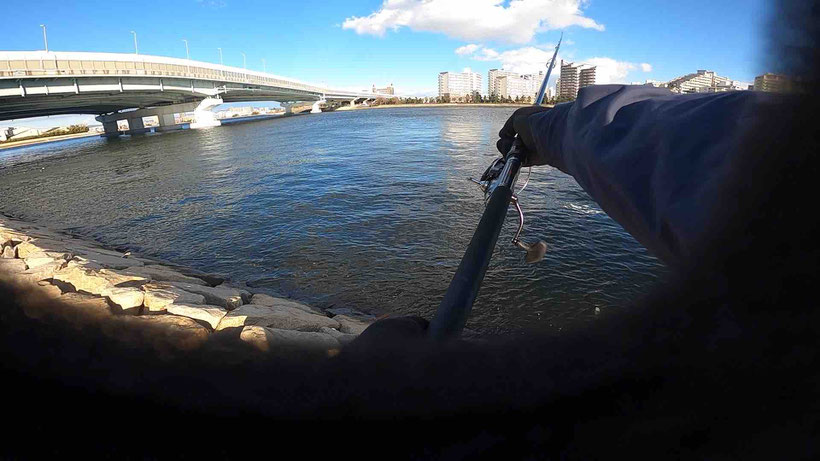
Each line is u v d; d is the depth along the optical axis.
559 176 13.23
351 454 0.73
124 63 43.31
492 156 18.78
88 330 1.12
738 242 0.51
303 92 91.88
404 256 7.50
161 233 10.32
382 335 0.77
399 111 89.75
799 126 0.49
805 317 0.44
